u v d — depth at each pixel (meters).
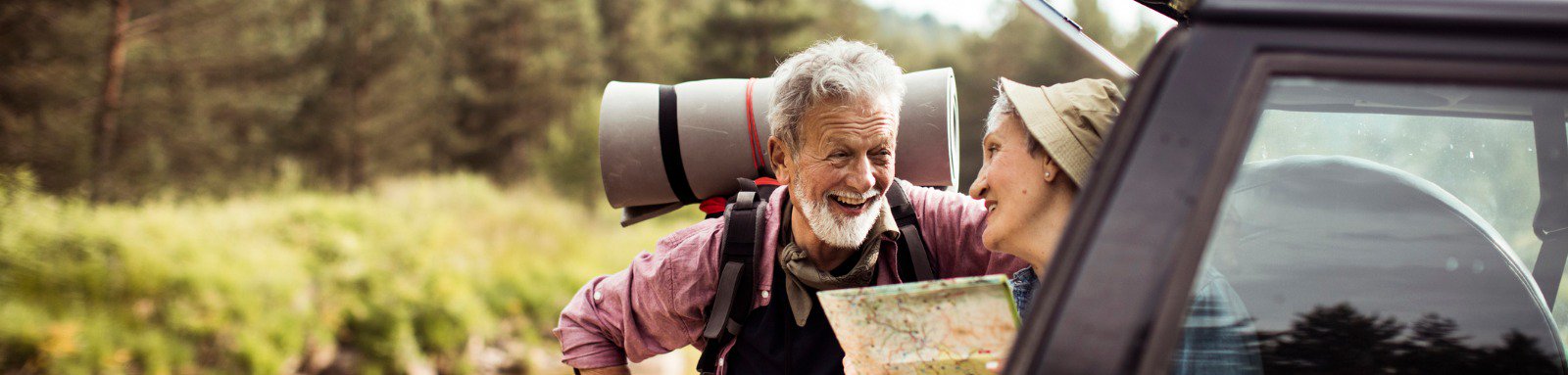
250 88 17.23
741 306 1.79
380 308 9.64
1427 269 1.41
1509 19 0.71
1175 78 0.75
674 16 37.19
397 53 25.14
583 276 13.34
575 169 20.39
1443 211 1.43
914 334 1.14
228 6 15.73
